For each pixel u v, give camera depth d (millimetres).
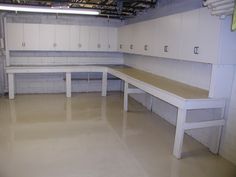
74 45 7438
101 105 6473
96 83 8289
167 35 4633
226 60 3391
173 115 5094
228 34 3312
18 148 3717
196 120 4340
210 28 3439
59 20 7367
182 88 4191
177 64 4941
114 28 7727
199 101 3463
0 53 7043
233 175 3145
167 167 3291
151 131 4641
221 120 3627
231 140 3553
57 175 2984
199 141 4242
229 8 2969
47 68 7012
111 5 5562
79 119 5227
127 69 6969
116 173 3082
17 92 7602
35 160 3354
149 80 5027
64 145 3873
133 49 6457
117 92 8305
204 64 4109
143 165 3318
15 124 4797
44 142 3965
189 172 3184
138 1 5227
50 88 7871
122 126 4867
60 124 4867
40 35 7066
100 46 7699
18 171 3053
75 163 3301
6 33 6812
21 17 7020
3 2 5344
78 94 7781
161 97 4094
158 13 5668
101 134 4395
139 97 6898
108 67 7473
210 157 3666
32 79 7641
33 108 5988
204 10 3535
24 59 7457
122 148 3834
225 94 3580
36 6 5164
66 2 5133
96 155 3562
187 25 3971
